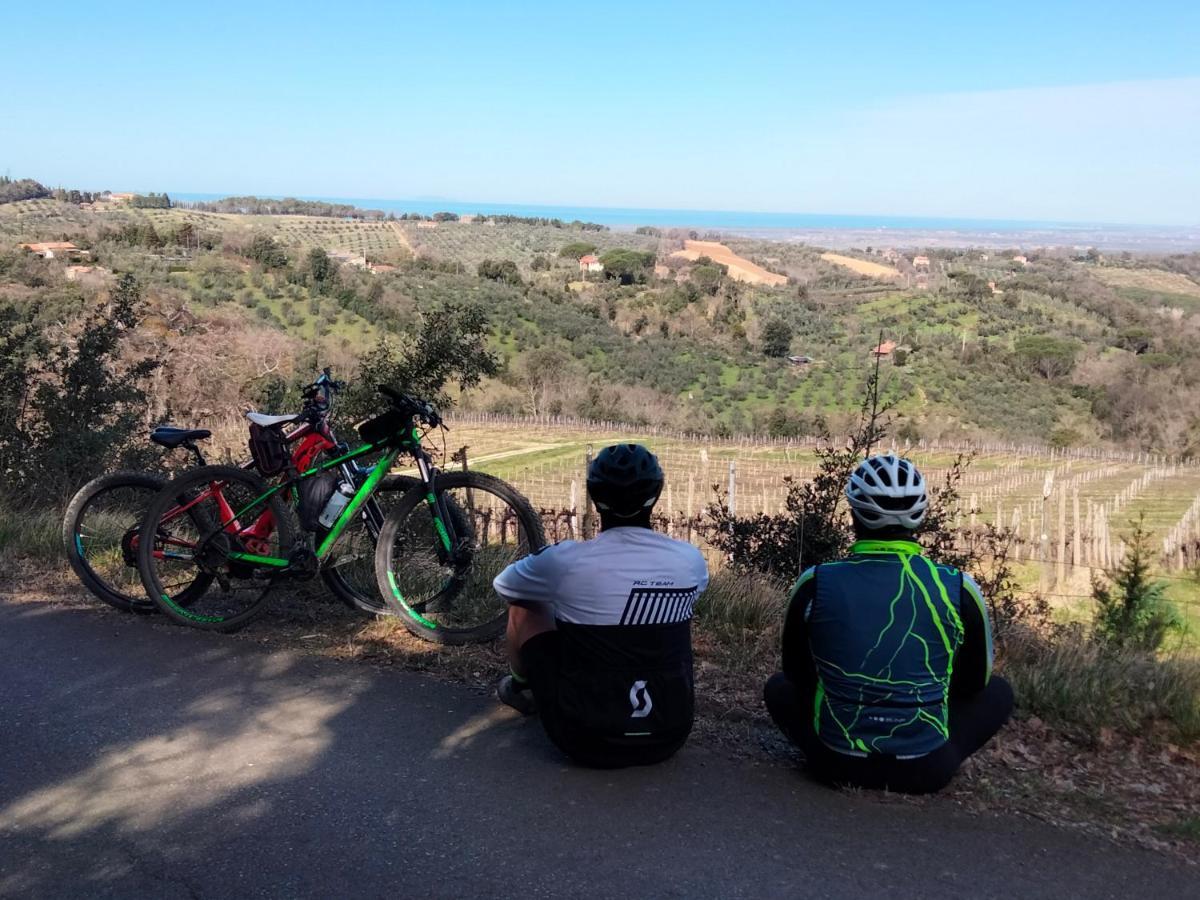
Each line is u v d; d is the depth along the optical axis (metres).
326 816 2.87
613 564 3.10
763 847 2.74
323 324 67.25
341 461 4.66
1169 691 3.91
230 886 2.51
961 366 88.00
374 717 3.62
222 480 4.71
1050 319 118.56
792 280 144.75
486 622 4.45
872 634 2.98
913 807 3.01
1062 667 4.16
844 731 3.02
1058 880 2.63
